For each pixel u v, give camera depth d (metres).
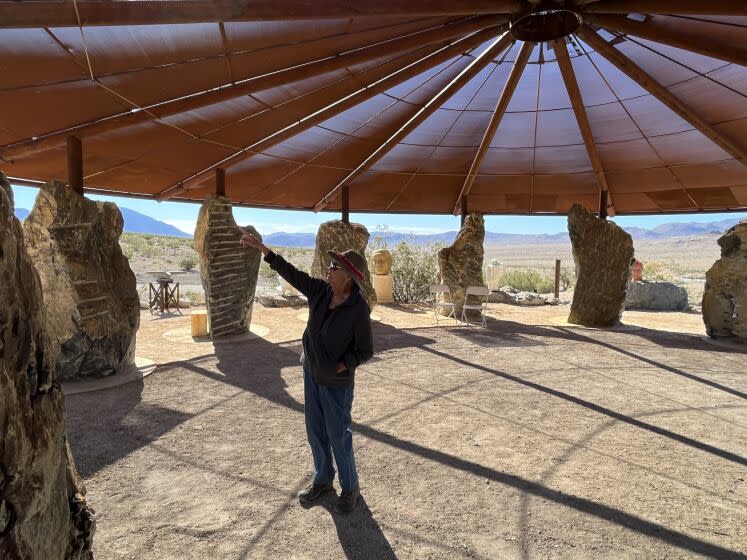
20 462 1.32
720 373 6.77
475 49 6.54
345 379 2.93
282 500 3.20
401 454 3.96
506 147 9.59
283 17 3.64
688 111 7.12
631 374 6.68
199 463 3.74
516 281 20.72
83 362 5.86
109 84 5.00
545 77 7.23
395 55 5.99
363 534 2.81
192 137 7.11
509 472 3.65
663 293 14.09
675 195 11.20
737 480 3.57
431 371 6.76
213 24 4.26
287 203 12.05
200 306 13.56
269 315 12.15
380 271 14.88
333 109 7.03
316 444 3.14
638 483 3.50
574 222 11.07
